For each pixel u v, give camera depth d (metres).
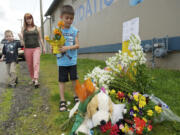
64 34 2.33
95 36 8.70
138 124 1.50
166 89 2.67
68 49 2.27
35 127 1.86
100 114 1.37
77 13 11.20
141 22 5.29
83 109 1.50
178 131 1.68
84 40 10.23
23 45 3.49
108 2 7.19
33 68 3.66
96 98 1.43
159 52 4.31
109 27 7.25
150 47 4.77
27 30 3.42
